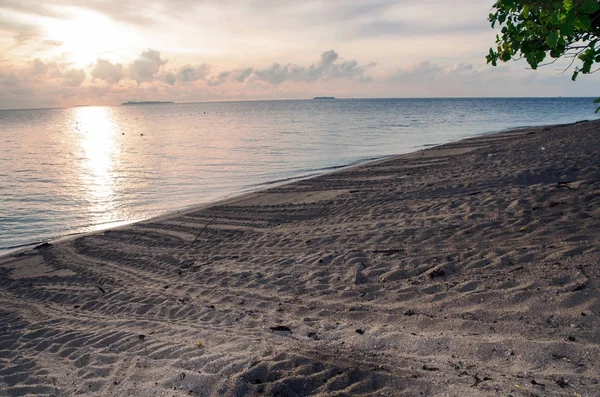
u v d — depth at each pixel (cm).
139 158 2628
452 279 529
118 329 561
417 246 677
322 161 2269
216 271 739
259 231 1002
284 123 5791
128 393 389
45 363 495
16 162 2603
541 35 295
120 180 1952
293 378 358
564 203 730
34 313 680
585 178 988
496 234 651
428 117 6306
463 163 1611
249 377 370
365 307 501
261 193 1504
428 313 455
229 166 2233
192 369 406
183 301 624
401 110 9825
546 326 382
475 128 3966
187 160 2484
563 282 449
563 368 321
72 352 512
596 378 302
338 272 634
